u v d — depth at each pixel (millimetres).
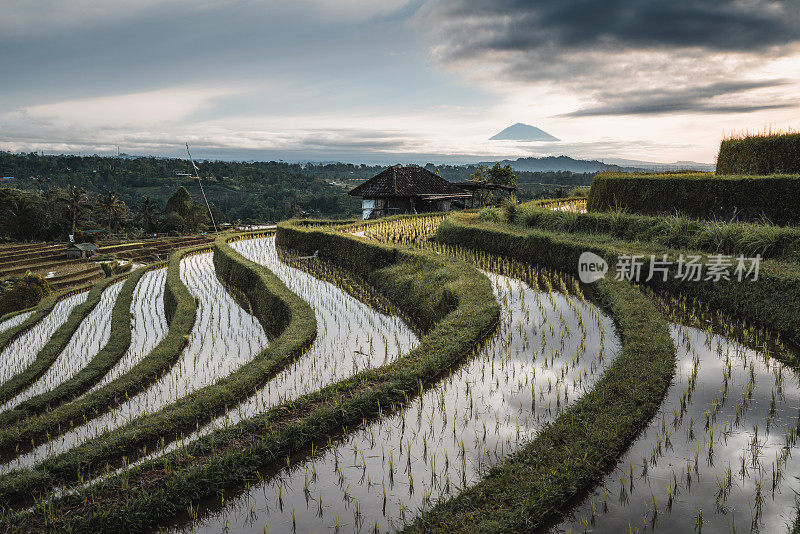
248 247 31766
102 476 6926
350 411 7836
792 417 6945
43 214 91438
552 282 15422
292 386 9859
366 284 19391
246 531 5590
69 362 15039
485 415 7723
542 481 5613
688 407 7293
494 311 11945
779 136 19375
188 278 25391
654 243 15797
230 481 6438
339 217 171500
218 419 8625
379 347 11977
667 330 9797
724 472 5875
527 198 83500
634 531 5059
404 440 7203
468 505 5441
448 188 43969
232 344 14109
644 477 5859
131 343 16062
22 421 10227
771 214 16062
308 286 19062
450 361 9648
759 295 10539
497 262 18688
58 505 6074
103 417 9883
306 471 6668
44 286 35188
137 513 5812
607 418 6758
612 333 10836
